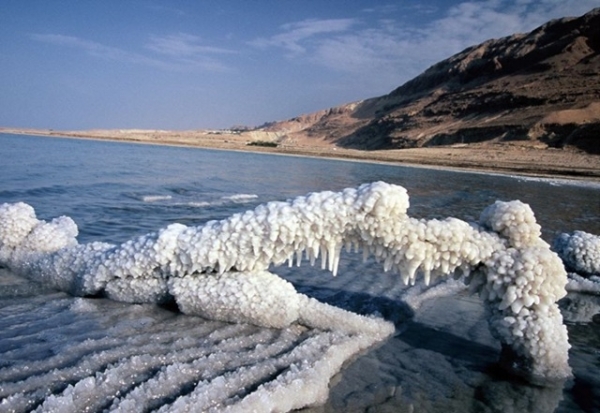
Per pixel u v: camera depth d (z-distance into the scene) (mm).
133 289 3842
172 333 3283
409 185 20594
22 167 18672
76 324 3395
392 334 3633
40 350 2936
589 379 3064
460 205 13773
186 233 3639
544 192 19391
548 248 3178
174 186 15750
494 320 3197
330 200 3221
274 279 3590
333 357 3047
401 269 3193
